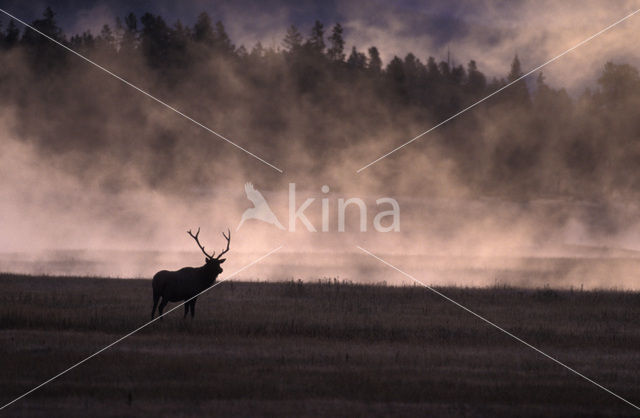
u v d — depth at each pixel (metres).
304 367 31.78
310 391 27.64
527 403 26.92
